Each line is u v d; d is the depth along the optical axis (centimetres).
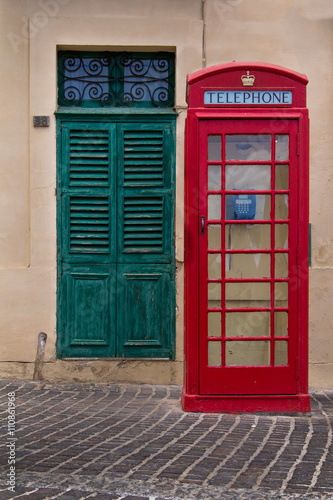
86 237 690
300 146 576
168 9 688
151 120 690
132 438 501
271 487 400
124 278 691
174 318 691
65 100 703
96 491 391
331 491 395
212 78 574
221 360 582
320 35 690
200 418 563
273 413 577
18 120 689
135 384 688
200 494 388
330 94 688
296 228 583
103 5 688
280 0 689
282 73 574
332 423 551
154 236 691
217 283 584
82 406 602
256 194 582
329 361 686
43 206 690
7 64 688
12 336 690
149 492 390
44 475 416
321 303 684
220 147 579
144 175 691
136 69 702
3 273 688
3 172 689
